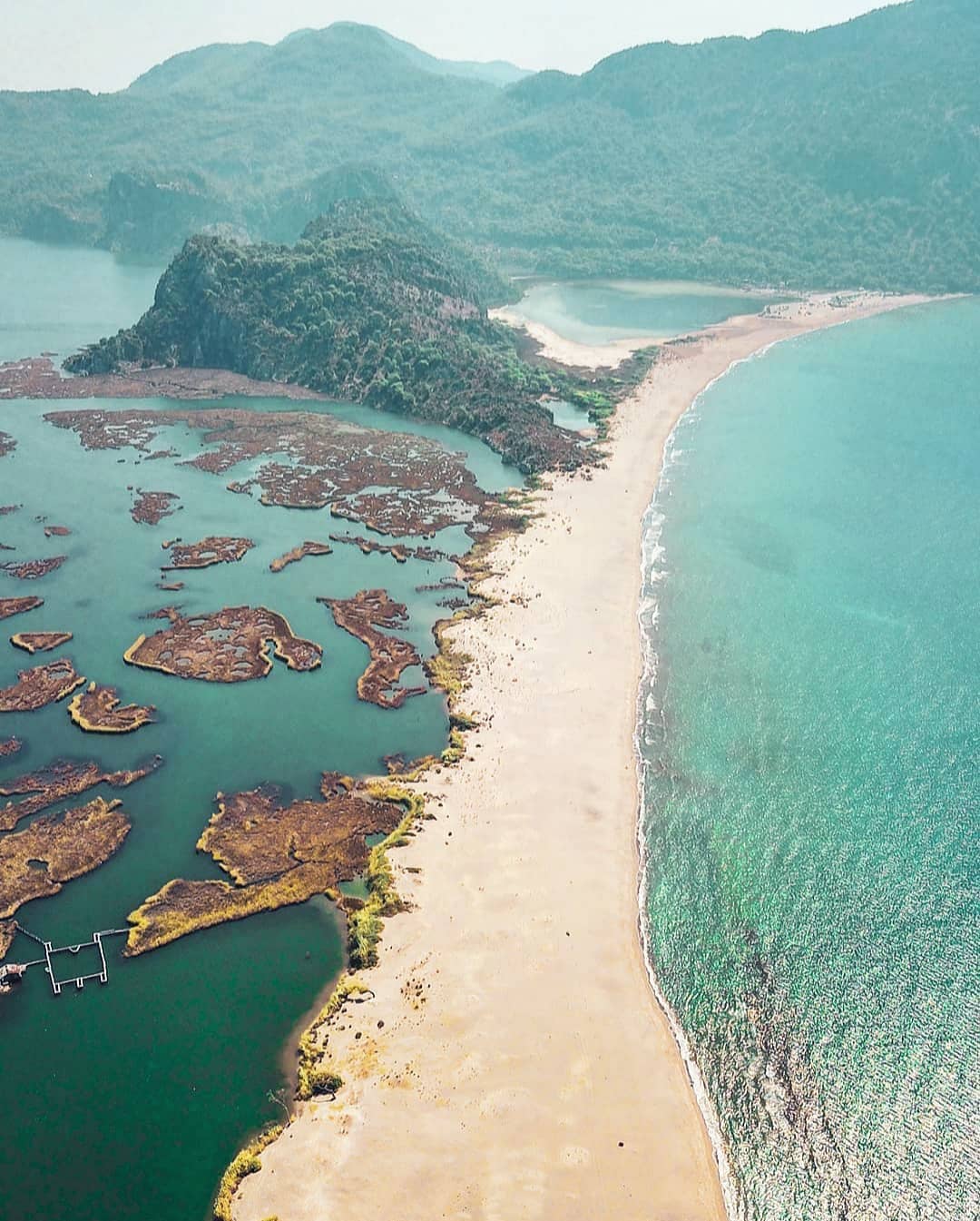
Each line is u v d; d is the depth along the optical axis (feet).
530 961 329.11
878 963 326.03
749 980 322.96
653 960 331.36
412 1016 309.83
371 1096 285.64
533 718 458.09
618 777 418.31
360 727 460.14
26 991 326.24
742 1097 286.87
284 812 404.77
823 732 442.09
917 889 354.54
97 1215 262.47
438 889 359.46
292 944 343.87
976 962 324.39
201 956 338.75
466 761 429.79
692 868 368.48
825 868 365.81
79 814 406.82
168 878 374.22
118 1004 320.70
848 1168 267.18
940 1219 254.06
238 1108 287.07
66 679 501.97
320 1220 254.68
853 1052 297.74
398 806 406.21
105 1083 295.28
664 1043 302.25
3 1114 287.48
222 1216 256.52
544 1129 275.80
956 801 395.96
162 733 459.73
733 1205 259.60
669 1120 279.49
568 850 378.32
